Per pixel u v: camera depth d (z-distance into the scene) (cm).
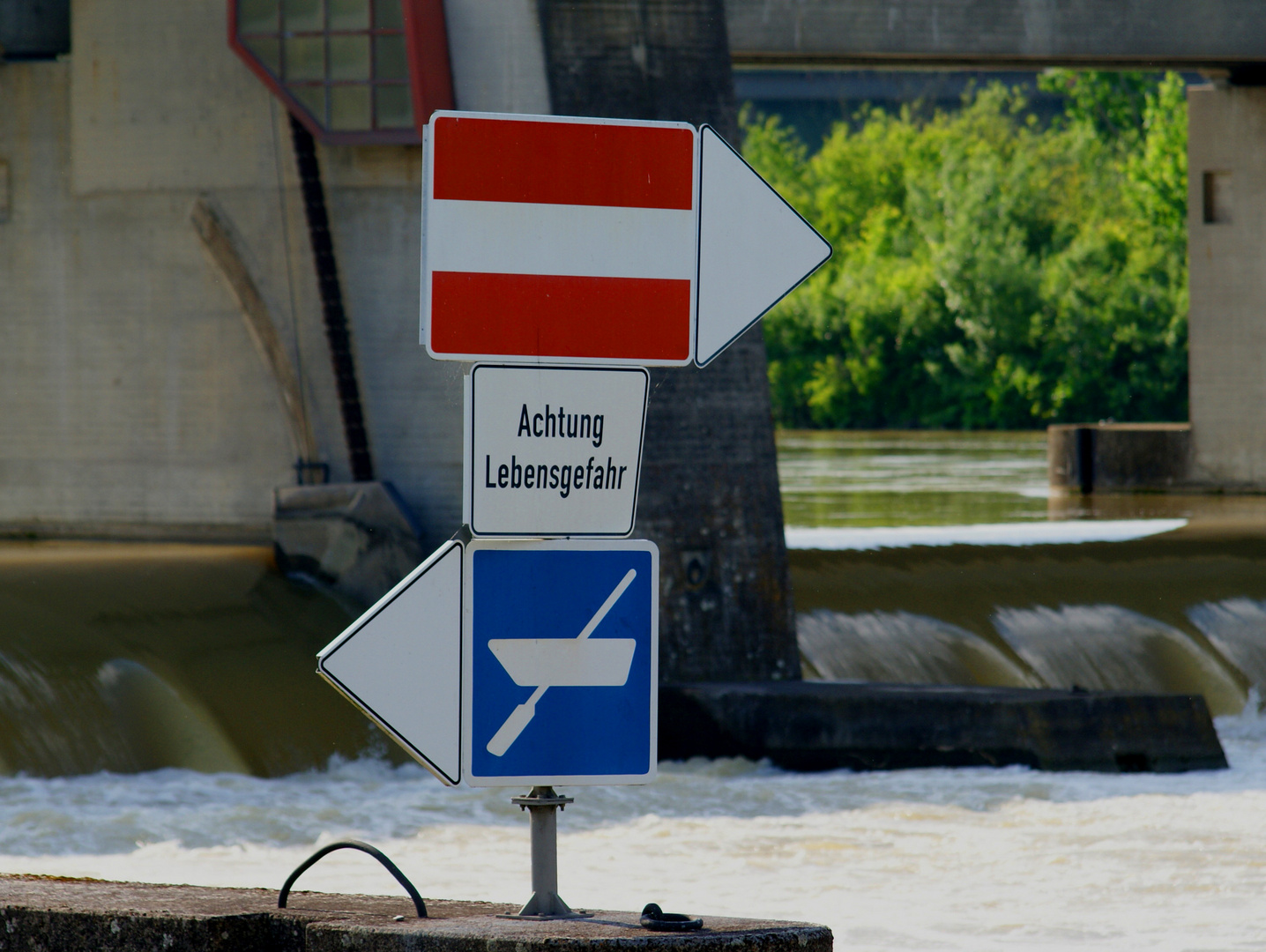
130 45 6944
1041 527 9006
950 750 5688
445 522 6731
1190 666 7162
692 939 1947
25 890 2266
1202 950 3638
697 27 6384
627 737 2109
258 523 6900
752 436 6338
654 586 2116
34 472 7156
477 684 2075
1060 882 4319
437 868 4484
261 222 6812
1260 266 10744
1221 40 9212
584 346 2098
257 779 5356
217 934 2075
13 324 7144
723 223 2128
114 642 5700
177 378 6975
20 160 7106
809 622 7106
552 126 2091
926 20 8888
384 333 6750
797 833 4897
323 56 6575
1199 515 9712
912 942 3709
